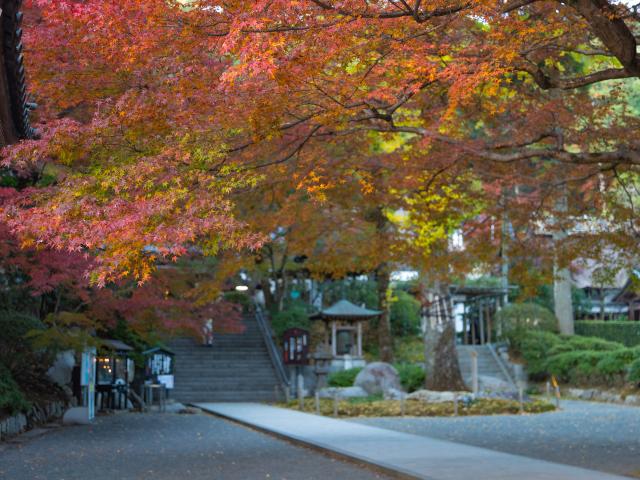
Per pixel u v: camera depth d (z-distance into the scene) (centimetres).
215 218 998
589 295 5112
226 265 2097
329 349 4181
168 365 3438
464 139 1631
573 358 3841
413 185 1716
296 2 918
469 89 1084
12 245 1669
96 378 2869
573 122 1580
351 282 4862
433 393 2923
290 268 4544
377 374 3375
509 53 1077
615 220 1720
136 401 3192
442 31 1248
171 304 2417
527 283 1888
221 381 3875
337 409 2656
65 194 1042
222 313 2994
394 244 2017
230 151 1193
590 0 981
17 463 1431
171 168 1082
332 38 986
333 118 1175
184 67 1112
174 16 1036
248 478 1235
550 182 1719
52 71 1212
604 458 1438
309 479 1224
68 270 1792
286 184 1766
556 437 1852
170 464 1417
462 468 1249
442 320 3127
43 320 2484
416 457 1404
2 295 2311
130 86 1194
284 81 988
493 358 4316
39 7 1294
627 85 3419
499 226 1897
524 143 1430
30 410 2153
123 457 1528
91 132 1102
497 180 1761
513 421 2377
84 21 1051
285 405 3180
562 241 1817
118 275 1047
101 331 3189
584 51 1333
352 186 1834
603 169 1622
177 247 972
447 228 1995
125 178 1049
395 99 1192
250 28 952
